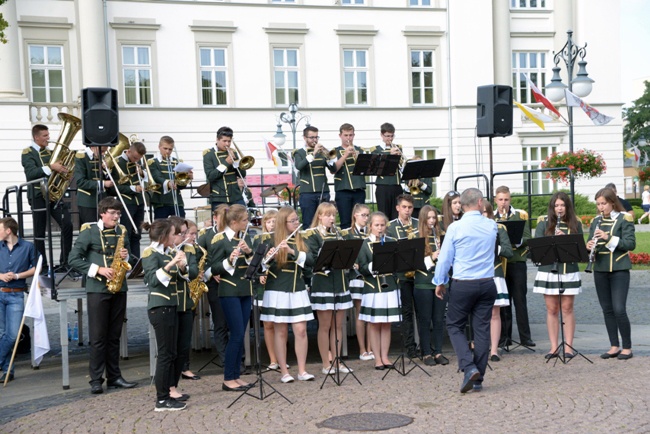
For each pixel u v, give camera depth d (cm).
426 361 1002
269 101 2931
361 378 932
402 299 1027
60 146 1146
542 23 3281
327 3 2989
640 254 2016
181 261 787
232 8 2881
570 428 688
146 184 1208
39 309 993
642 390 812
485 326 835
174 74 2822
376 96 3055
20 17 2612
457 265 830
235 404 819
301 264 909
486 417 731
